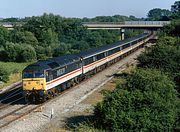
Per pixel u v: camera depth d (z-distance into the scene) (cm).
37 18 10850
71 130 2611
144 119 2369
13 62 7800
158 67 3819
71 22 11375
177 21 7350
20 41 9069
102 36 11962
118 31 13412
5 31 9319
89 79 4866
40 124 2773
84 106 3316
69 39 10869
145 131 2350
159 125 2356
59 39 10712
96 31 12200
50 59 3950
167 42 5078
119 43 7219
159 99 2467
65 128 2661
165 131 2383
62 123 2789
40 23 10562
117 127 2398
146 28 10762
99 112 2583
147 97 2464
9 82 5006
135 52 8800
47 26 10775
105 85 4372
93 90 4062
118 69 5775
